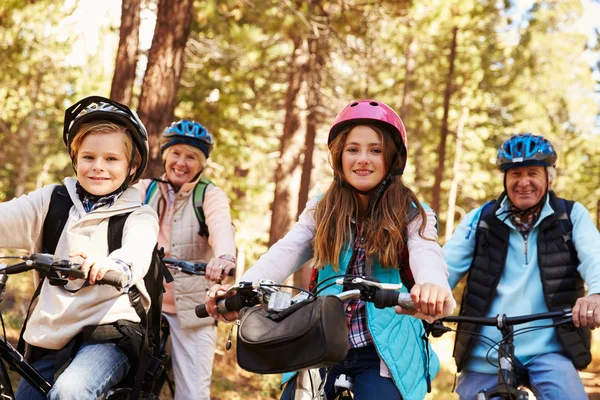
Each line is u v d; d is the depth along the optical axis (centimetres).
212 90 1603
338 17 1363
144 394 341
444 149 2308
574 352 425
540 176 443
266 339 251
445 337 1722
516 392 388
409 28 1694
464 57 2258
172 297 489
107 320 324
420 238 313
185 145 506
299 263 340
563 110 2948
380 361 313
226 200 503
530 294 441
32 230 336
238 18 1234
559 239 439
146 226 333
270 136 2270
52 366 332
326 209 330
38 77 2186
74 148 338
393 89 2406
